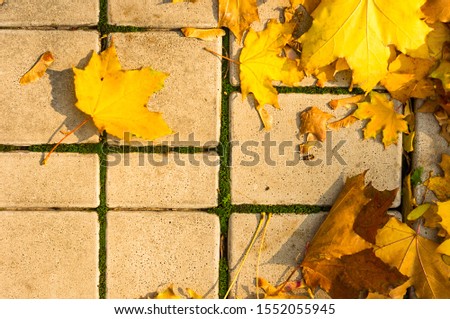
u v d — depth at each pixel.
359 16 1.60
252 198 1.67
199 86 1.67
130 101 1.62
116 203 1.67
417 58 1.63
